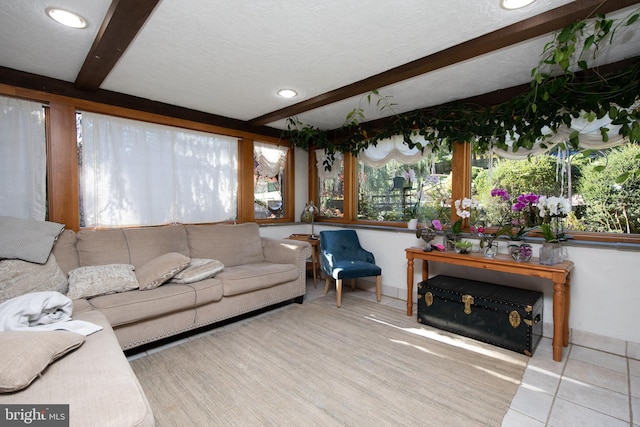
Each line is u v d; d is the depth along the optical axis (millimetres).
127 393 1110
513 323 2336
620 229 2393
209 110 3451
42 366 1171
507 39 1850
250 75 2502
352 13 1669
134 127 3000
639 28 1772
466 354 2299
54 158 2557
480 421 1592
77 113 2707
